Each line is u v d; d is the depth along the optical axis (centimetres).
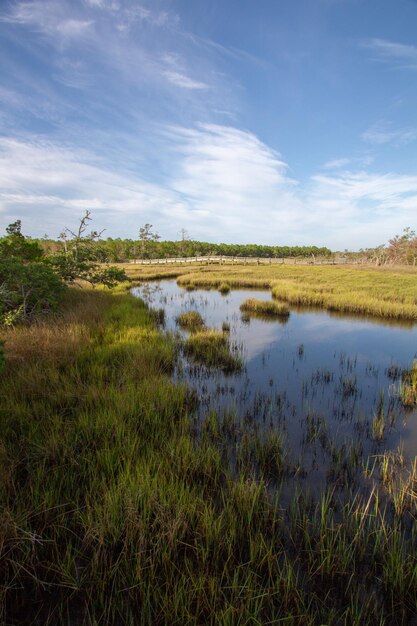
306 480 400
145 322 1135
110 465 375
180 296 2117
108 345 816
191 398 607
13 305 1034
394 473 411
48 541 284
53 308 1085
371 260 6538
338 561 280
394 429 530
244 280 2739
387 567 274
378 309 1484
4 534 271
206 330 1136
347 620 244
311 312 1573
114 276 1820
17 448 405
